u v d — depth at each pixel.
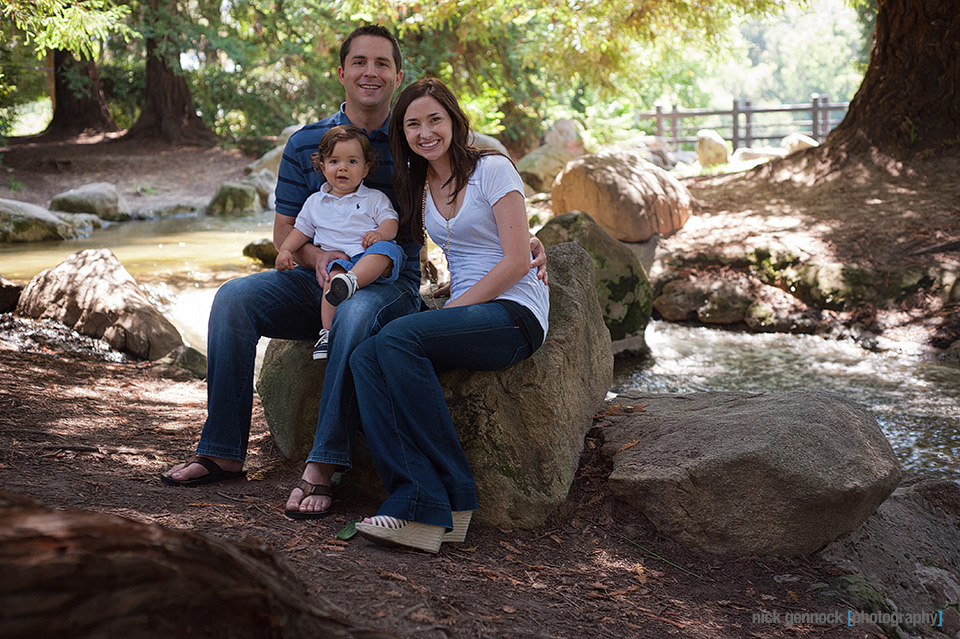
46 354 5.77
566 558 2.99
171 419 4.43
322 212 3.50
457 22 20.14
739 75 63.09
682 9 13.61
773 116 60.72
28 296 6.72
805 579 2.98
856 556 3.18
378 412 2.87
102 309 6.39
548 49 15.90
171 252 11.02
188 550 1.38
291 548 2.60
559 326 3.48
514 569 2.83
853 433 3.30
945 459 5.00
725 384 6.62
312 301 3.55
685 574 2.98
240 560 1.51
